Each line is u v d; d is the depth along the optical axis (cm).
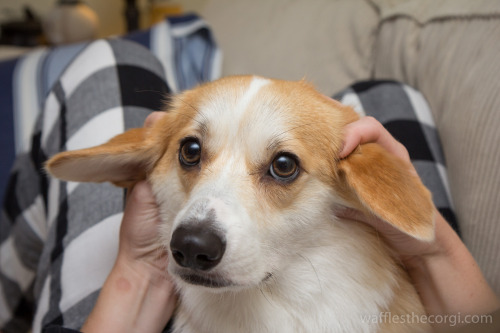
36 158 52
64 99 52
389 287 37
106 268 42
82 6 111
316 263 36
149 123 40
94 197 45
